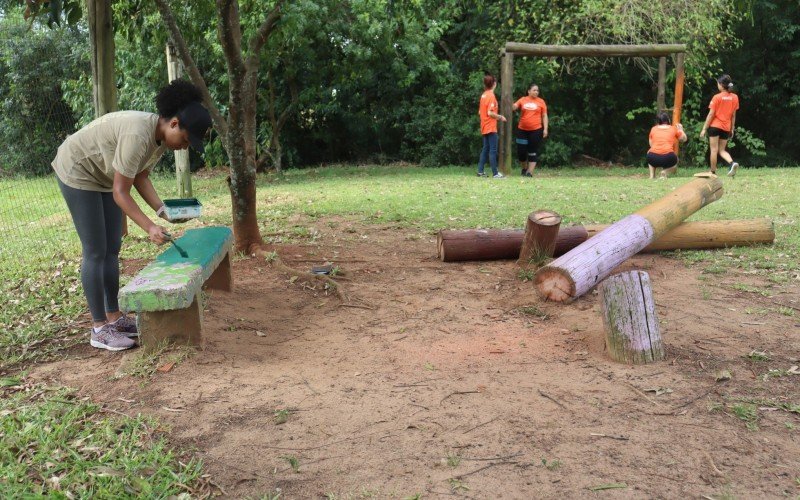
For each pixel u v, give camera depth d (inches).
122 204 162.6
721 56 775.1
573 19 679.7
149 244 306.7
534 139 592.4
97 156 166.2
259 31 269.3
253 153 275.0
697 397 147.0
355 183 532.4
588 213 362.0
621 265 259.9
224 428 135.1
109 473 117.1
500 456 123.8
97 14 300.2
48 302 223.5
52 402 145.4
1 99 311.4
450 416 139.3
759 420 136.8
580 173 642.8
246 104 269.7
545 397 147.6
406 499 111.2
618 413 139.8
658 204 259.4
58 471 121.3
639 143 786.2
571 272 209.3
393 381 157.3
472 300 221.6
